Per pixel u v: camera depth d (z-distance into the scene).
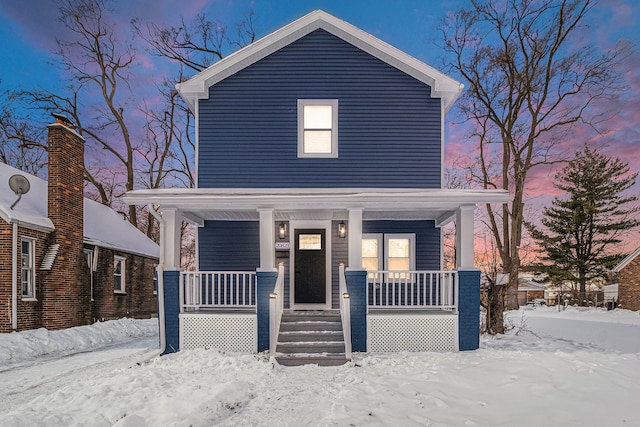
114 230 18.83
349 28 11.91
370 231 12.33
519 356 8.61
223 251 12.03
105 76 27.02
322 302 11.97
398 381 6.92
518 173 19.84
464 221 9.95
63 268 13.39
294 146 11.86
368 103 11.98
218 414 5.73
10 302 11.68
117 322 14.91
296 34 12.05
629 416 5.48
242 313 10.01
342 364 8.71
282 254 12.05
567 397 6.15
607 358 8.55
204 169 11.79
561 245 35.69
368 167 11.83
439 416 5.48
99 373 8.32
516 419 5.40
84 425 5.22
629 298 26.92
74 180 14.18
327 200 9.70
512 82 20.61
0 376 8.23
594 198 35.38
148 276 20.69
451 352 9.42
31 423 5.11
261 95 12.00
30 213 12.83
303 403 6.12
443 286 10.21
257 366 8.20
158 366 8.24
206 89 11.88
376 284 12.11
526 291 41.03
